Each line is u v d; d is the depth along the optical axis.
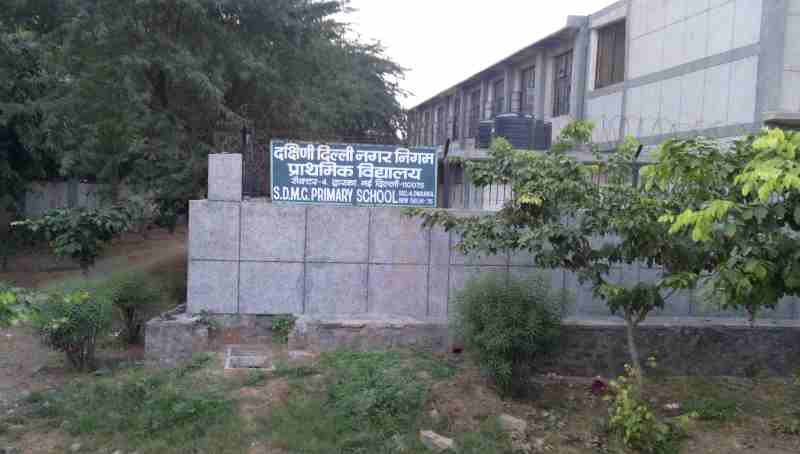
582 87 17.83
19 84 15.06
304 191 8.21
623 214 5.88
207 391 6.25
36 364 7.86
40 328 7.14
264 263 8.06
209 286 8.01
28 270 14.70
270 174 8.16
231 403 6.09
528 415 6.33
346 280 8.19
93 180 20.05
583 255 6.35
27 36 14.72
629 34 16.14
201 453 5.41
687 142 5.03
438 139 29.36
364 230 8.18
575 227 6.34
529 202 6.05
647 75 15.40
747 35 12.35
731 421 6.54
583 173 6.30
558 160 6.39
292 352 7.46
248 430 5.72
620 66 16.73
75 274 12.67
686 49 14.08
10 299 4.49
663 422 6.29
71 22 11.63
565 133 6.61
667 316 8.53
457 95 27.22
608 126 16.55
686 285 5.40
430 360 7.29
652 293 5.91
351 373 6.58
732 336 7.96
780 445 6.05
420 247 8.26
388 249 8.22
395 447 5.53
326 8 13.90
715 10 13.23
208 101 12.01
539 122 14.59
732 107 12.71
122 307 8.57
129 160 13.23
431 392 6.43
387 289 8.23
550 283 7.47
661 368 7.84
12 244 16.27
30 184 17.91
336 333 7.65
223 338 7.96
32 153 15.59
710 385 7.54
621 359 7.75
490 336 6.33
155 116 11.83
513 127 14.24
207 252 7.98
